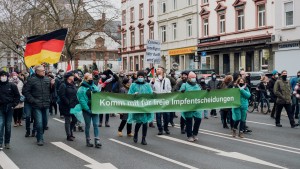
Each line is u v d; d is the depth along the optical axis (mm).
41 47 15406
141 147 11344
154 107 12109
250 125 15969
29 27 46438
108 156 10117
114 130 14836
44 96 11664
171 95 12375
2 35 50188
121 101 11789
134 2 58750
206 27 42438
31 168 8906
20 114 16125
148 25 54688
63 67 67500
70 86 12625
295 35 31250
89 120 11469
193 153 10414
